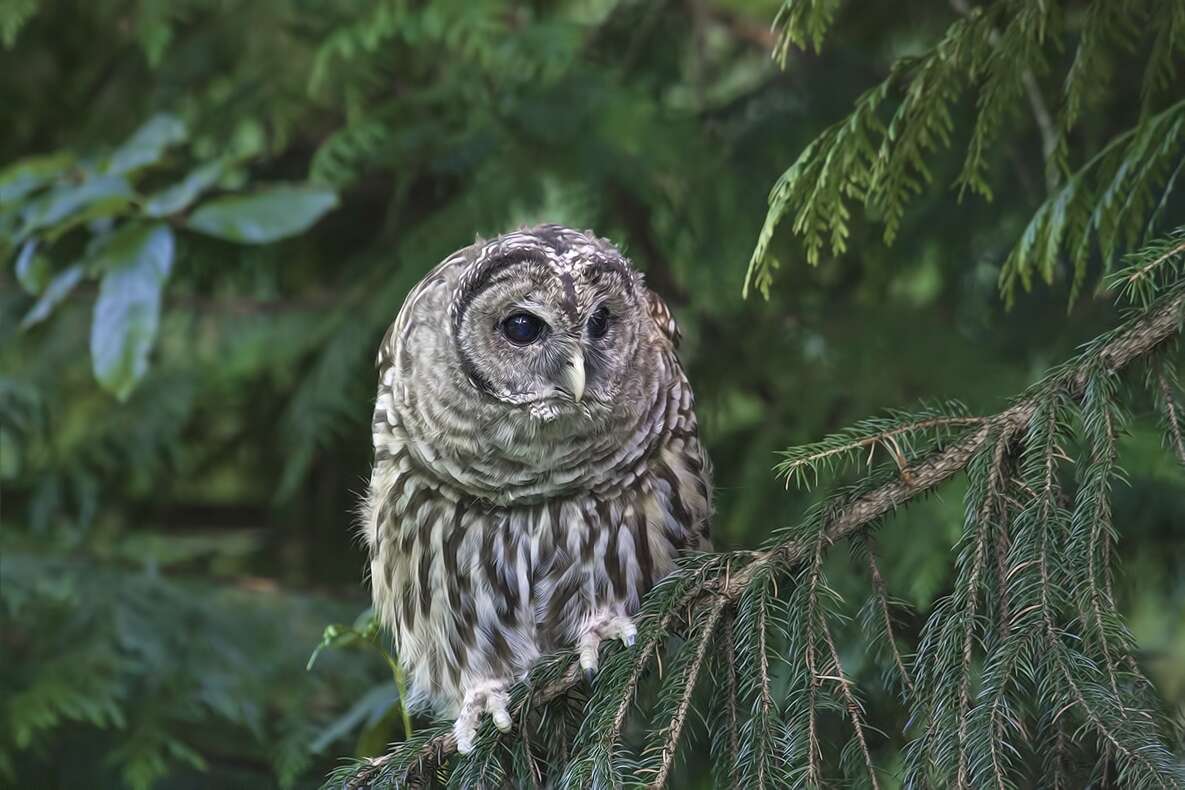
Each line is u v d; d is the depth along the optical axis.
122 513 12.91
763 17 12.12
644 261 11.55
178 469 12.53
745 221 11.02
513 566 7.79
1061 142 6.84
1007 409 5.90
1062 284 10.66
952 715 5.48
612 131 10.63
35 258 9.84
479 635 7.98
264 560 12.65
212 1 11.74
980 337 11.16
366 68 11.46
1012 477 5.82
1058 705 5.27
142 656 10.95
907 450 6.00
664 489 7.82
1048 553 5.50
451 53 11.56
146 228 9.41
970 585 5.63
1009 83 6.57
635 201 11.51
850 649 8.98
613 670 6.30
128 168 9.68
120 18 12.11
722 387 11.44
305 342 11.75
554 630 7.86
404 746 6.98
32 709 9.96
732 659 6.11
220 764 11.15
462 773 6.78
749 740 5.80
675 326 8.52
